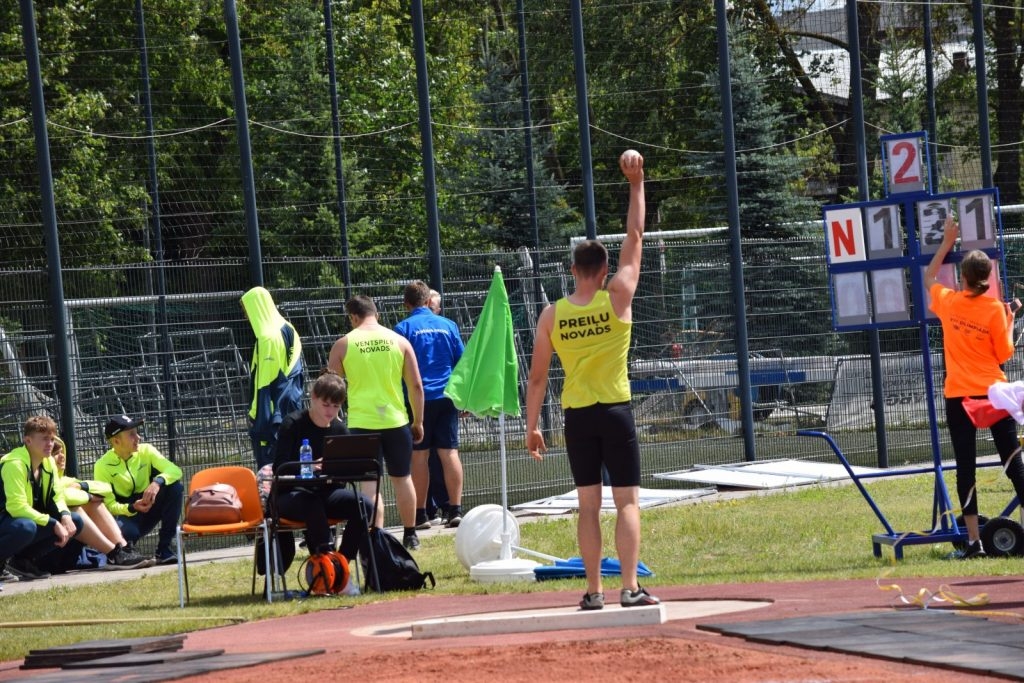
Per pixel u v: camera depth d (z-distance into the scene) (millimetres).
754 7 101000
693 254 51969
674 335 51719
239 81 41219
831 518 37469
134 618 26609
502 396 31312
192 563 37688
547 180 83500
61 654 20781
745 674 15117
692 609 22234
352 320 35469
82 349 47031
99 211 66125
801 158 87812
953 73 94688
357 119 87312
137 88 70500
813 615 20000
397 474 35312
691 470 49938
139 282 49500
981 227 30531
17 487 34938
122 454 38188
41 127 39250
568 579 29016
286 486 29703
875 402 51219
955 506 38938
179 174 79500
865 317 31344
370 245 81562
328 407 31281
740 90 87812
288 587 31766
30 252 63281
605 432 21422
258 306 37188
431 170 44344
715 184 86625
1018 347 54938
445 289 51719
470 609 24609
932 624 18391
